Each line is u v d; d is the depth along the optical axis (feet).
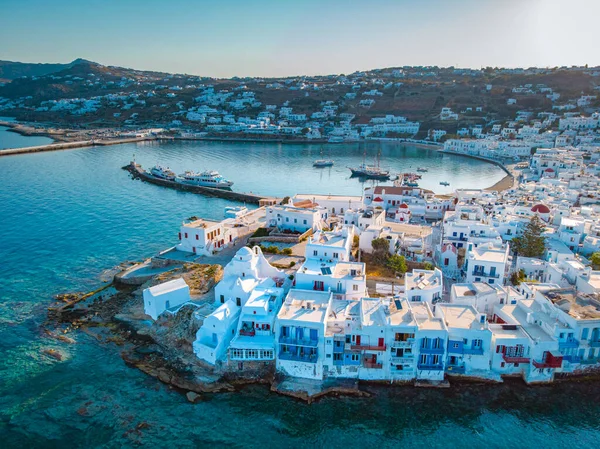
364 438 206.49
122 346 275.18
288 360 240.32
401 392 232.32
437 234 430.61
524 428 211.41
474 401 225.97
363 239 363.15
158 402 228.84
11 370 252.62
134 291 339.98
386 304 255.50
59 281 364.79
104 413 221.46
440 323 239.50
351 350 236.63
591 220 423.23
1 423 215.51
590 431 209.77
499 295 275.18
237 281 279.90
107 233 483.51
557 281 305.32
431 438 206.49
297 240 399.65
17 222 515.09
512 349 236.63
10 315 311.47
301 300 262.06
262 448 201.57
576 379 237.86
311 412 221.05
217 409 224.12
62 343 278.67
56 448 201.77
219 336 254.68
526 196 522.88
